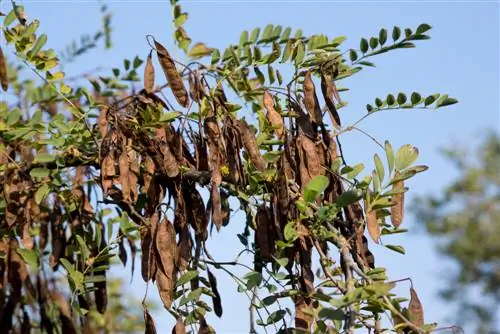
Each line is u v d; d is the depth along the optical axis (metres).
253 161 4.33
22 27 4.98
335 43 4.71
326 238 4.12
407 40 4.55
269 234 4.35
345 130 4.45
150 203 4.50
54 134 4.90
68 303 5.41
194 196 4.53
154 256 4.25
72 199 5.16
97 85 5.88
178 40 5.22
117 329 6.67
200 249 4.48
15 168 4.93
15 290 4.96
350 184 4.28
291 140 4.38
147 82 4.51
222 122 4.57
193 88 4.48
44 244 5.31
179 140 4.44
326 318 3.56
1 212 4.97
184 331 4.31
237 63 4.78
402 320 3.77
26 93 6.05
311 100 4.42
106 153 4.48
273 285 4.26
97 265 4.93
